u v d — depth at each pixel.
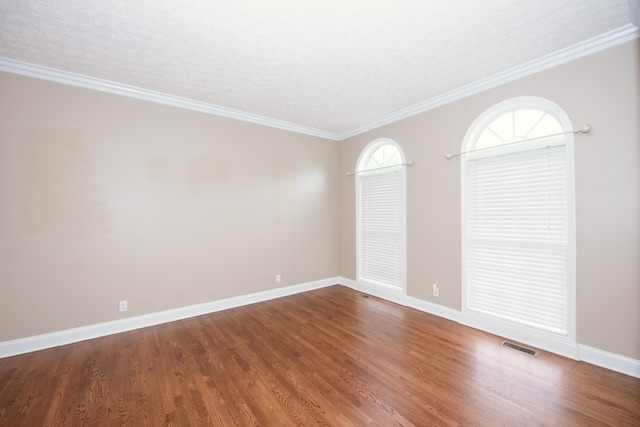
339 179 4.86
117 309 2.95
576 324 2.33
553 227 2.48
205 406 1.82
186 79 2.83
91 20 1.94
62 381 2.08
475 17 1.94
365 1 1.77
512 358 2.36
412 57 2.44
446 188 3.26
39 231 2.58
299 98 3.31
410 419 1.68
